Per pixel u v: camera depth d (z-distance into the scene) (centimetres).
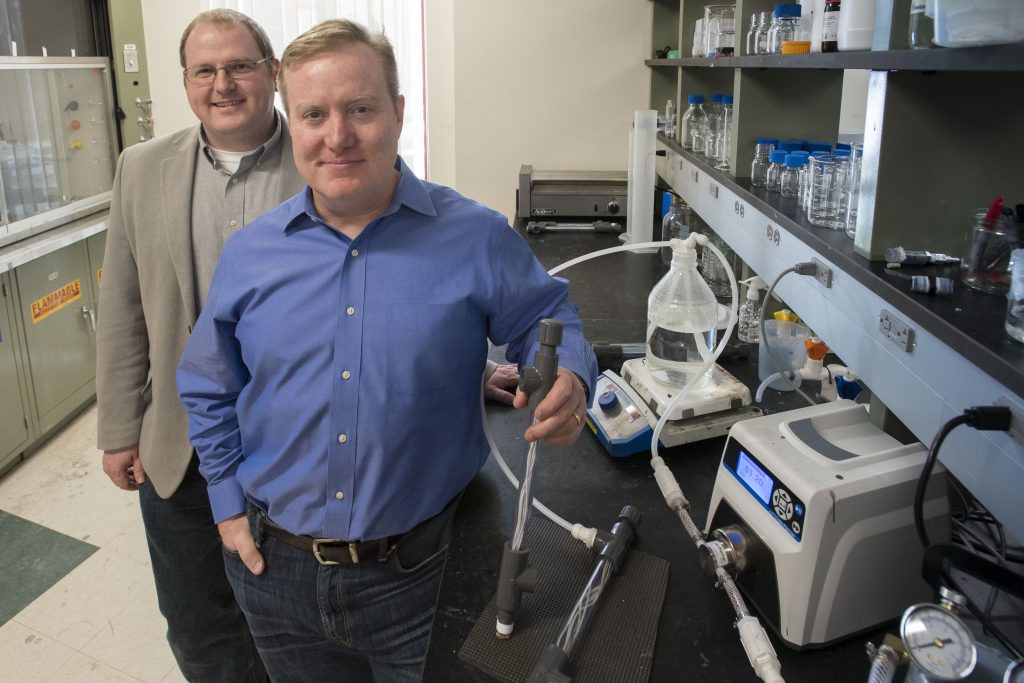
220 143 156
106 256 159
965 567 80
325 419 112
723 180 203
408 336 110
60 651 214
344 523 114
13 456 299
